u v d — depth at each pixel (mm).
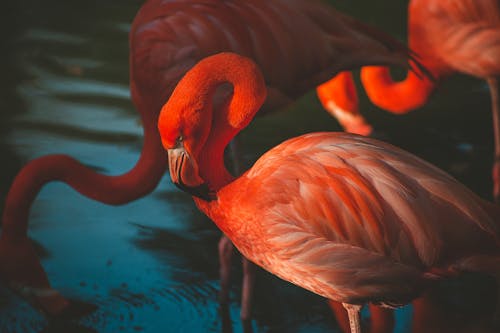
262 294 6539
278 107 6809
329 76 6863
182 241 7230
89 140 8773
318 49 6742
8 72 10375
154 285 6598
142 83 6301
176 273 6770
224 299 6441
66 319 6016
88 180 6023
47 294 5926
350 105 8500
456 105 9883
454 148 8789
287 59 6645
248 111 4590
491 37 8008
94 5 12797
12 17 12156
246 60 4531
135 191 6195
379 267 4613
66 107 9516
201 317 6234
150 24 6363
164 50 6250
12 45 11188
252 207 4656
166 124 4461
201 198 4750
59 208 7715
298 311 6297
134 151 8562
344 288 4719
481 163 8461
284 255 4699
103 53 11039
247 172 4793
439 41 8266
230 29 6410
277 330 6062
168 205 7820
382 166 4598
